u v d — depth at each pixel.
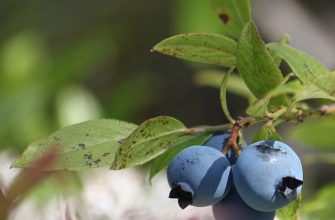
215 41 0.20
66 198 0.17
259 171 0.18
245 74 0.20
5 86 0.39
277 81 0.20
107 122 0.19
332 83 0.19
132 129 0.20
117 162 0.19
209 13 0.40
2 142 0.36
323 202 0.26
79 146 0.19
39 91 0.38
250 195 0.18
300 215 0.26
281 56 0.21
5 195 0.15
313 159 0.28
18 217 0.25
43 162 0.15
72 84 0.40
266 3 0.47
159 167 0.20
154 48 0.20
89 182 0.28
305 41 0.46
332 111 0.21
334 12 0.47
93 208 0.27
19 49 0.41
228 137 0.19
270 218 0.19
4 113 0.37
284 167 0.18
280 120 0.21
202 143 0.20
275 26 0.47
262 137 0.20
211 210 0.20
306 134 0.28
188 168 0.18
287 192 0.18
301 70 0.20
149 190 0.29
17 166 0.19
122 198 0.28
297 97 0.20
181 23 0.40
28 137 0.37
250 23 0.20
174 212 0.21
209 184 0.18
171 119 0.19
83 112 0.40
